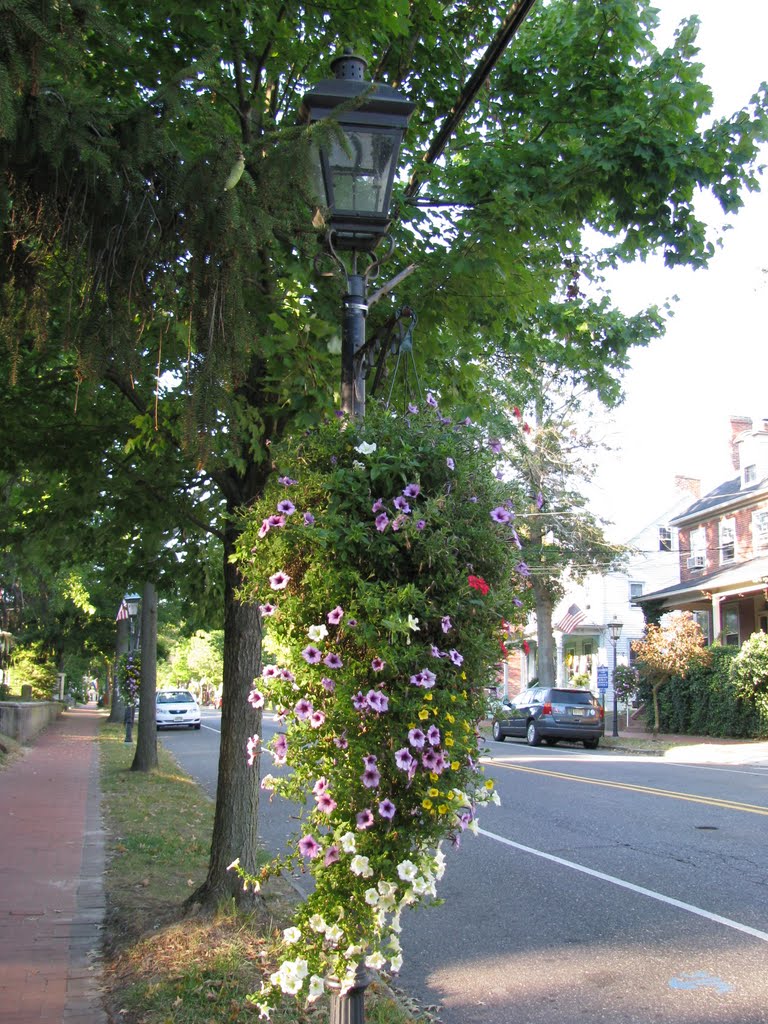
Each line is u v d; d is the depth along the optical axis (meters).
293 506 3.32
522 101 6.94
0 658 30.91
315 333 5.47
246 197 3.88
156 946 5.19
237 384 4.20
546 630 31.33
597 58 6.77
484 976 5.39
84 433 6.48
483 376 8.86
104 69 5.84
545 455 28.83
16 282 3.77
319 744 3.27
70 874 7.33
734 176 6.38
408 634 3.13
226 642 6.16
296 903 6.18
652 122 6.37
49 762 16.61
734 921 6.35
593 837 9.48
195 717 32.47
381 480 3.45
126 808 10.76
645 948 5.83
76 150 3.44
